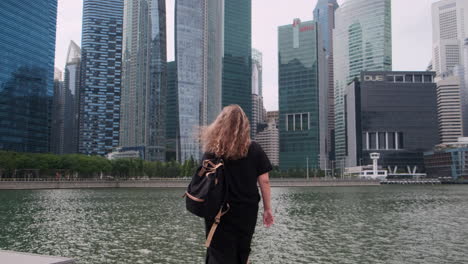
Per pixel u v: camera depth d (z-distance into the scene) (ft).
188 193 19.79
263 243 120.78
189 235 133.39
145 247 112.78
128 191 468.75
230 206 20.22
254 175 20.70
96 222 167.53
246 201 20.29
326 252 107.76
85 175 639.35
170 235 133.39
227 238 20.13
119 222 167.32
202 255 102.53
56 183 523.70
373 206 261.24
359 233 140.97
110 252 105.91
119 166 650.43
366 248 112.88
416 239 128.26
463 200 330.34
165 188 575.38
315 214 207.10
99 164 630.33
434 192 503.61
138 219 178.40
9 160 548.72
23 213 203.10
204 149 20.80
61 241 122.01
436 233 141.28
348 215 202.90
